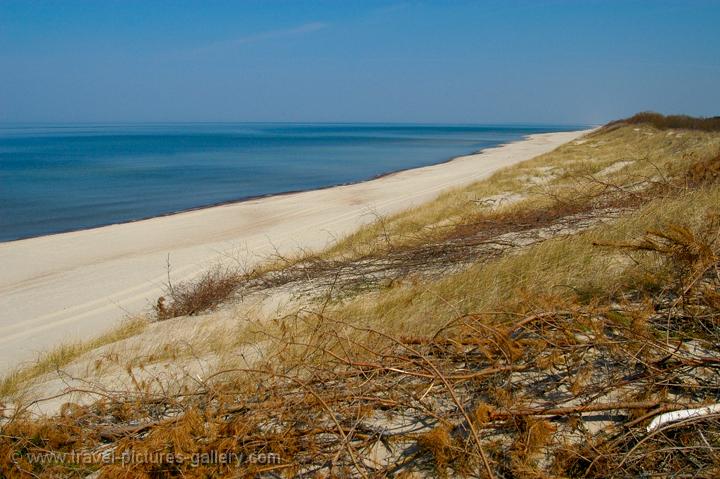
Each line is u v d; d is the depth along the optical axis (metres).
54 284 13.33
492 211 11.55
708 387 2.84
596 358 3.30
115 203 28.02
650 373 2.96
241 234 17.69
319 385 3.35
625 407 2.71
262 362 3.89
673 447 2.45
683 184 8.56
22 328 10.47
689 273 3.90
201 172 44.41
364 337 4.34
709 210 5.95
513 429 2.79
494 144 86.81
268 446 2.84
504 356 3.35
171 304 9.42
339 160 56.62
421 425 2.96
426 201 19.73
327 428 2.92
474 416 2.81
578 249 5.83
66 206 27.28
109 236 18.66
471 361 3.46
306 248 13.47
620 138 36.22
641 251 4.94
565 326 3.47
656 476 2.41
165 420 3.21
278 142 105.94
